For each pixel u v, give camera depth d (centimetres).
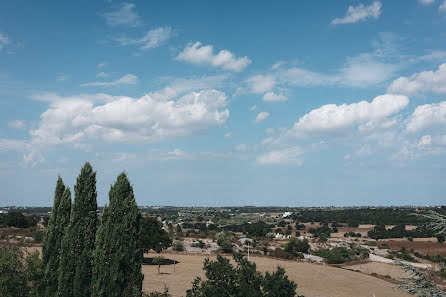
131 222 2266
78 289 2183
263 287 1738
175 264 6650
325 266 7619
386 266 7712
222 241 9350
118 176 2341
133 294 2186
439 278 4675
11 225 9125
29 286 2209
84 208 2311
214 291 1702
